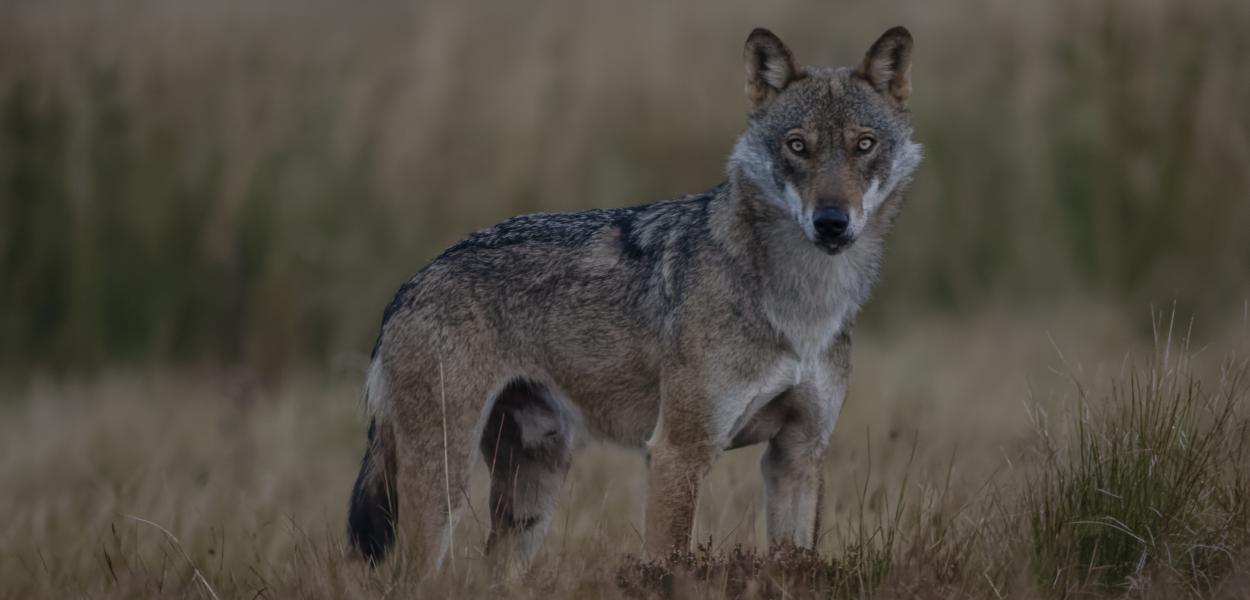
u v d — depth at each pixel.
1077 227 18.19
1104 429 7.11
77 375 18.22
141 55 20.50
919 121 19.50
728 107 20.59
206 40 20.92
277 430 13.02
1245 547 6.51
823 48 21.47
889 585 6.39
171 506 9.09
